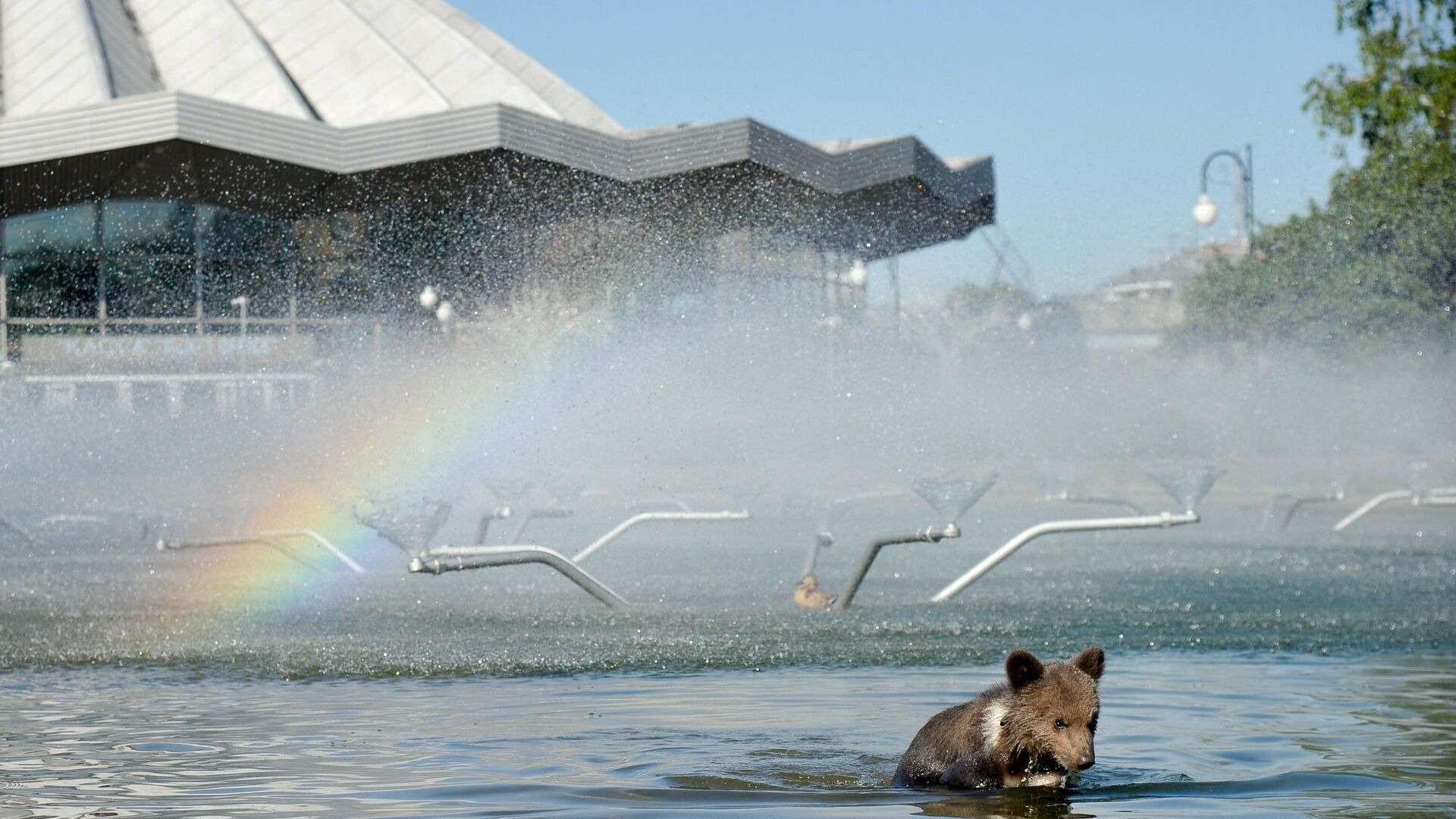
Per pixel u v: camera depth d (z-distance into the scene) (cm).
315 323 4553
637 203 4431
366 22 5597
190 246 4588
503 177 4244
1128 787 495
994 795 480
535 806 457
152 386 4538
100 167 4144
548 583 1398
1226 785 498
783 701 689
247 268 4616
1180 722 637
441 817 439
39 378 4462
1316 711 664
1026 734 485
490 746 570
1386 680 765
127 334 4562
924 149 4550
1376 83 3141
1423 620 1037
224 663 843
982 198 5597
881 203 4872
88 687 757
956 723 502
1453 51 2998
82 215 4538
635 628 995
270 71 5116
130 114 3916
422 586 1391
